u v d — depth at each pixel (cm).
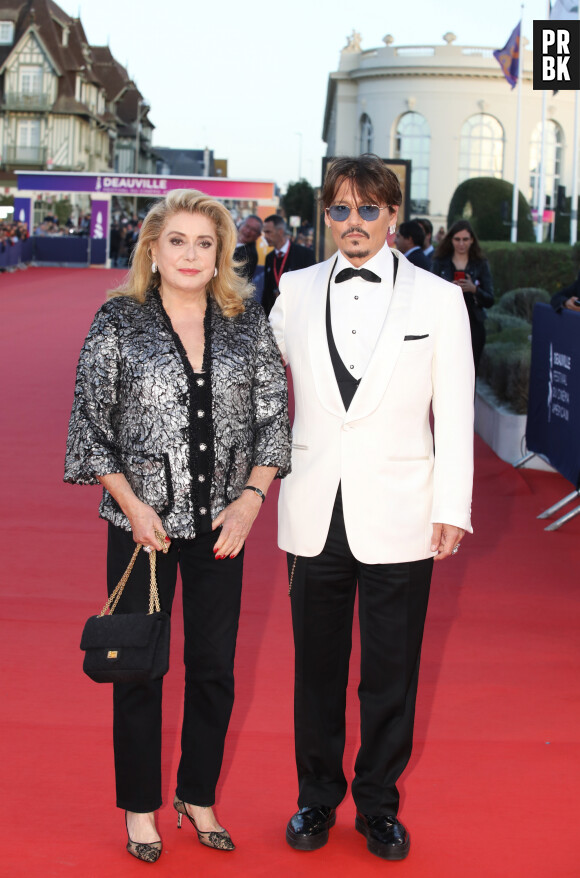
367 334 303
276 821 320
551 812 327
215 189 3556
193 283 292
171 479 288
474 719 392
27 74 6475
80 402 293
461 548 630
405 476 306
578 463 673
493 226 2797
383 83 5369
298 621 313
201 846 305
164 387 288
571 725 389
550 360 746
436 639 478
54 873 287
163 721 384
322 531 305
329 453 305
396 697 306
